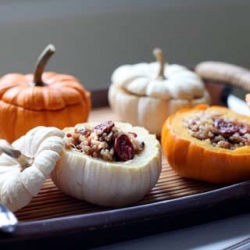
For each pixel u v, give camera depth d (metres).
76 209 0.45
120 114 0.62
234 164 0.48
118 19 0.84
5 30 0.76
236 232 0.43
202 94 0.62
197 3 0.89
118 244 0.41
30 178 0.42
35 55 0.79
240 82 0.65
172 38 0.89
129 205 0.46
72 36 0.81
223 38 0.93
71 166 0.44
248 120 0.53
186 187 0.50
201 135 0.50
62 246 0.39
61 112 0.54
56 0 0.79
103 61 0.85
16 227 0.37
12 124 0.54
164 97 0.59
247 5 0.93
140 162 0.45
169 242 0.42
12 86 0.55
